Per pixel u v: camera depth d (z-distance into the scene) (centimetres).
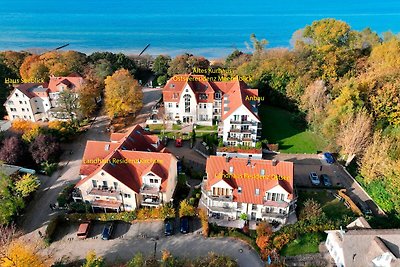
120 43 17512
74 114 8812
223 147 7400
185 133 8212
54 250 5047
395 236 4269
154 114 9088
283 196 5209
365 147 6619
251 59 11162
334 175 6744
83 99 8725
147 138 6525
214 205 5497
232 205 5412
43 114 9362
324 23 10112
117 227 5462
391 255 4006
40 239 5209
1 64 11244
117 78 8744
